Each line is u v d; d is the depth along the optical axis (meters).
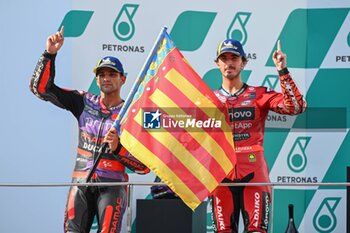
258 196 19.31
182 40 22.84
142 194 22.45
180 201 19.78
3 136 22.30
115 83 19.61
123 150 18.89
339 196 22.56
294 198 22.69
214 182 17.98
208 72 22.86
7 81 22.33
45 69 18.97
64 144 22.45
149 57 18.58
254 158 19.52
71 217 19.20
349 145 22.77
